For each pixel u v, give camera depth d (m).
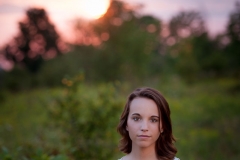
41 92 19.86
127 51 27.84
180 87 24.56
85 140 5.75
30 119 12.33
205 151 8.84
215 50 43.41
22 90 27.02
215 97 20.70
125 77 27.17
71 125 5.84
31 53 44.84
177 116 14.12
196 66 34.00
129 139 2.62
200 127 12.27
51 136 6.65
